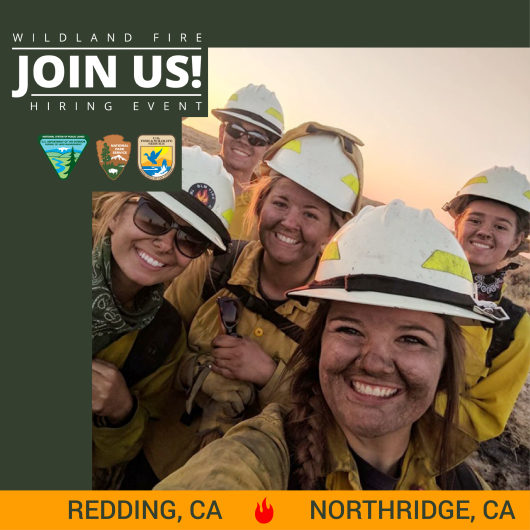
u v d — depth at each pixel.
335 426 0.70
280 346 0.96
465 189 1.12
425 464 0.72
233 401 0.91
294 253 0.96
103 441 0.89
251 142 1.18
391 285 0.63
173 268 0.86
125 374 0.93
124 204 0.85
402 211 0.67
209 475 0.64
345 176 0.96
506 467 1.28
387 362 0.63
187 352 0.98
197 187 0.86
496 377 1.01
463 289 0.66
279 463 0.67
